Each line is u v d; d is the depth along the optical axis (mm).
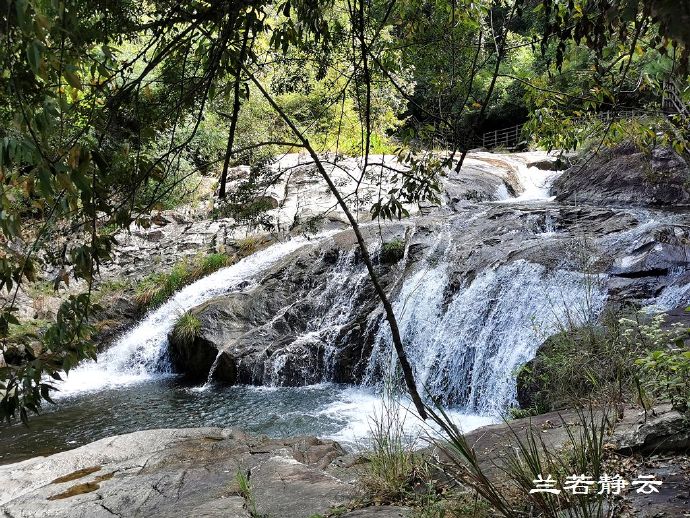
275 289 13398
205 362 12234
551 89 4723
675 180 14195
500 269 10727
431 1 4266
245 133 15117
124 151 2725
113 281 15570
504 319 10016
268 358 11492
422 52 4336
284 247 15070
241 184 3760
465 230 13133
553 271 10109
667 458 3963
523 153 22859
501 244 11969
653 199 14242
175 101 3336
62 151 2277
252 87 14523
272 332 12250
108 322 14484
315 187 16094
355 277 12773
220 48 3129
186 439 6918
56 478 6152
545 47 3459
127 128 3012
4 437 9320
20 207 2283
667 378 4672
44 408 10656
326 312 12609
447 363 10398
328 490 4816
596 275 9656
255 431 8945
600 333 6691
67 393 11578
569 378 6320
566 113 5059
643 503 3389
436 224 13602
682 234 10305
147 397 11078
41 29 1773
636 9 1995
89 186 2197
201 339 12281
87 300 2412
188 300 14406
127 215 2814
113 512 5195
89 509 5273
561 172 18953
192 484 5520
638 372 5445
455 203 15969
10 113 2240
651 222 11781
